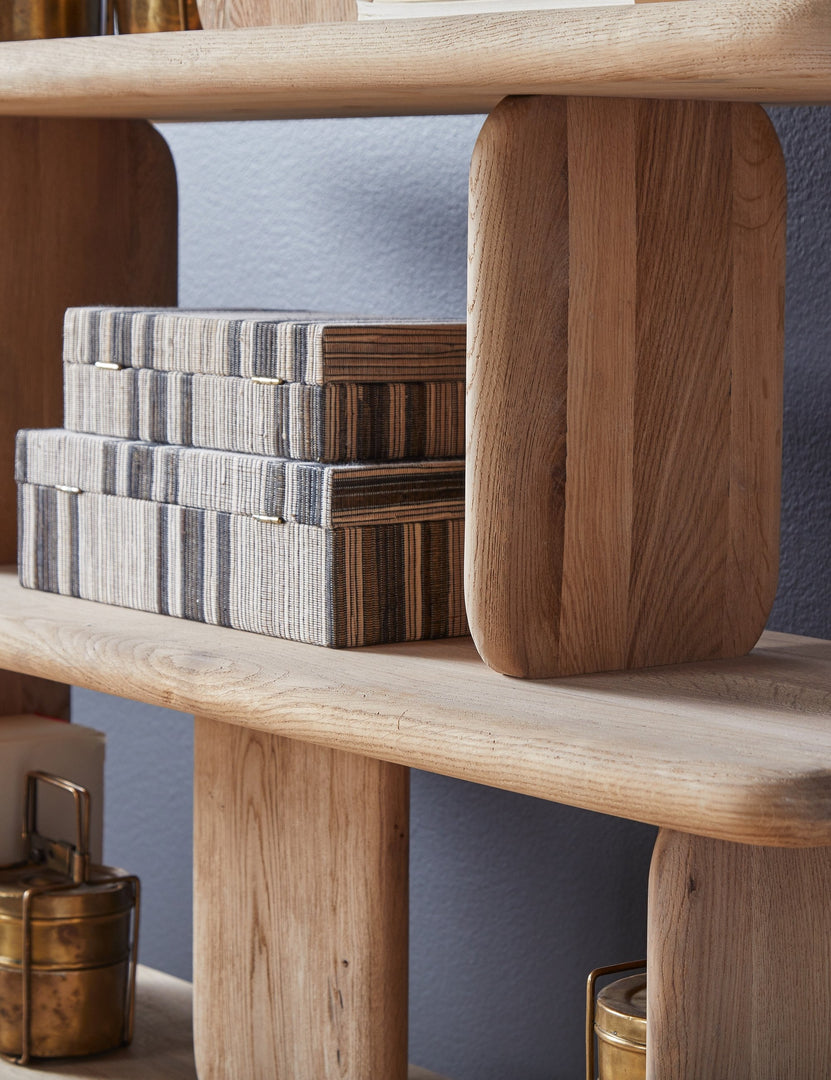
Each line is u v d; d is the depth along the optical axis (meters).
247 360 1.04
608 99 0.89
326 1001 1.10
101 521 1.16
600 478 0.92
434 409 1.05
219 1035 1.17
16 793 1.40
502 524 0.89
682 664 0.97
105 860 1.75
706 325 0.95
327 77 0.87
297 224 1.52
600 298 0.90
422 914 1.48
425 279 1.42
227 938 1.16
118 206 1.40
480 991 1.44
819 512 1.18
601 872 1.33
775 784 0.69
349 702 0.86
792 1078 0.85
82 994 1.30
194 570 1.09
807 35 0.68
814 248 1.17
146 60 0.96
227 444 1.07
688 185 0.93
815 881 0.86
